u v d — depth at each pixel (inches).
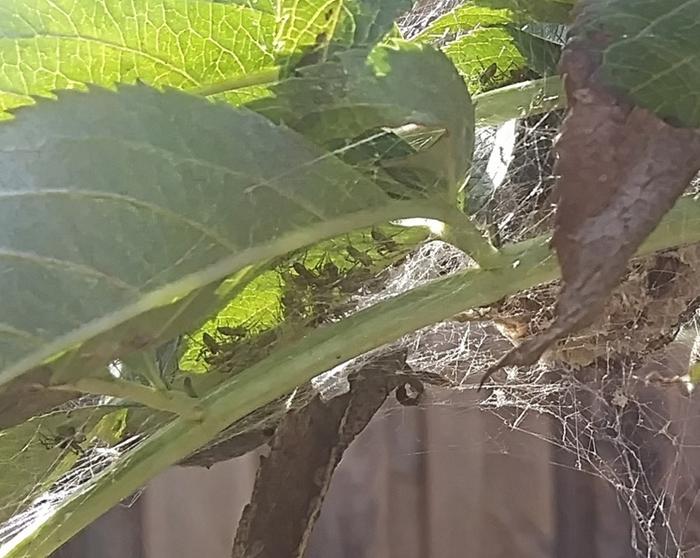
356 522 19.9
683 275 9.5
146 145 6.9
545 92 9.1
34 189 6.6
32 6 7.3
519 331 9.9
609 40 6.2
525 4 8.5
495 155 9.7
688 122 6.1
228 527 20.1
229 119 7.1
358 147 7.7
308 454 9.7
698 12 6.2
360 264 9.2
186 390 8.2
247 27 7.5
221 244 7.0
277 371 8.0
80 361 6.7
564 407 17.0
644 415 17.1
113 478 8.2
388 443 19.8
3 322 6.5
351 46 7.5
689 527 17.4
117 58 7.5
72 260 6.6
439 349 14.0
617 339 10.3
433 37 9.7
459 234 7.8
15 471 9.8
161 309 6.9
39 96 6.8
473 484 19.4
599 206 6.1
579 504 18.6
